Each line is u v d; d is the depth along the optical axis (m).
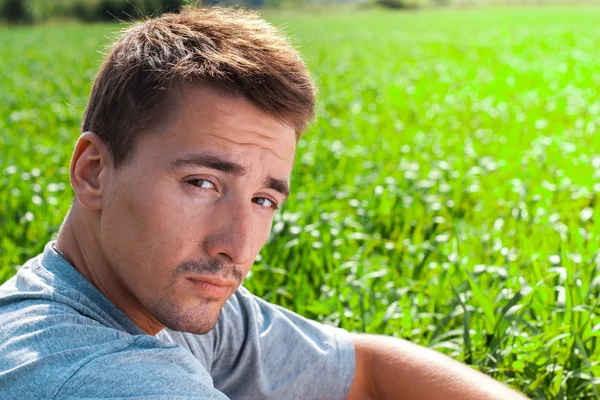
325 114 12.23
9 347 1.55
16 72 19.78
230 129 1.59
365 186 7.30
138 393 1.48
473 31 35.62
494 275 4.45
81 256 1.73
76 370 1.47
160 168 1.58
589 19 44.56
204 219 1.59
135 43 1.66
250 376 2.15
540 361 3.55
